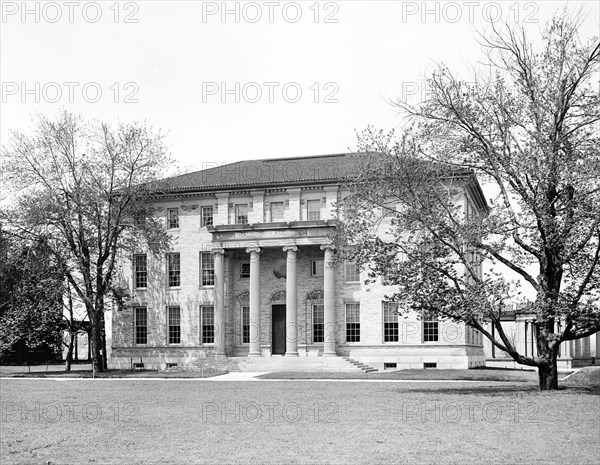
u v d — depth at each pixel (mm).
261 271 64500
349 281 61875
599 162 31172
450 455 18891
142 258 68562
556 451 19266
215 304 62375
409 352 60062
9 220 60875
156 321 67312
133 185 62656
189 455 19656
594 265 31766
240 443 21094
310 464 18203
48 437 22969
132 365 67438
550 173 31547
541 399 29547
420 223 33938
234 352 64438
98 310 61719
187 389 38906
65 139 62156
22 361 82625
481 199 65562
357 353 61031
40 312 62188
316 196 63219
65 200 62531
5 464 19297
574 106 33219
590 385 36375
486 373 50469
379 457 18766
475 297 32062
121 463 18969
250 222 64750
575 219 31391
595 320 32344
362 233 35812
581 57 33094
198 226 66812
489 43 34562
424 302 33250
